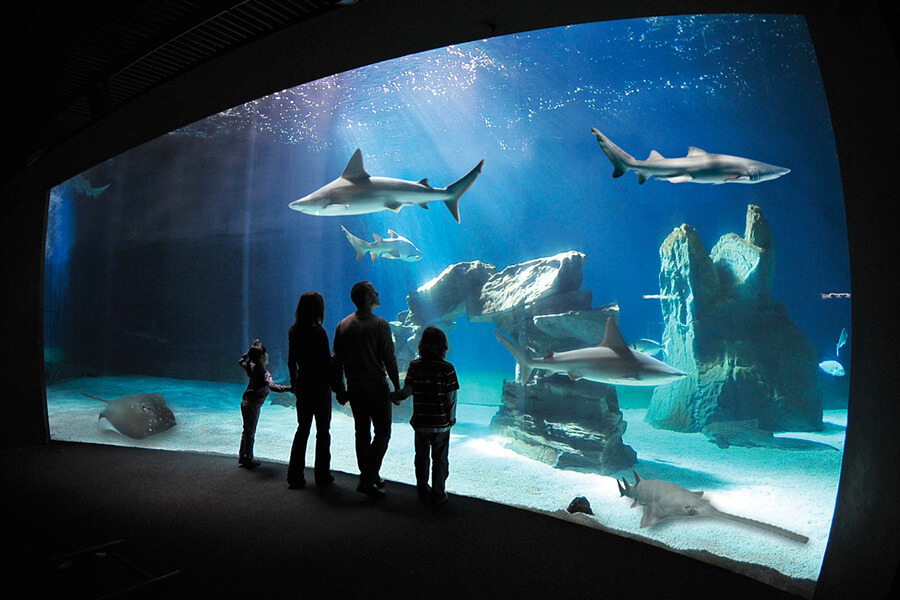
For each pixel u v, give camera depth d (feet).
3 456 19.25
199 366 68.39
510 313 31.42
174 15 9.50
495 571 10.16
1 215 19.94
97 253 74.33
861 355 7.22
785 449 27.66
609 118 86.84
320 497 14.80
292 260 88.33
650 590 9.40
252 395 17.94
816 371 32.27
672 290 35.17
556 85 67.67
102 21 9.61
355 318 15.20
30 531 12.01
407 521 12.92
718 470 23.39
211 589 9.29
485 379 94.73
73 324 74.64
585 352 23.84
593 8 8.71
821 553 12.86
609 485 20.04
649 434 32.55
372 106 65.21
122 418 27.30
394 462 22.93
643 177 18.93
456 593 9.25
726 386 32.19
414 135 84.69
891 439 6.37
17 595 8.91
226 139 69.21
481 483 20.12
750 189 126.00
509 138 96.22
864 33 5.98
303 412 15.87
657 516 14.88
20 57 11.04
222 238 77.87
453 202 22.11
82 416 33.30
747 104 81.46
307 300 16.05
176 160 70.08
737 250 34.27
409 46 10.38
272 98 60.29
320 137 74.64
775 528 13.53
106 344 73.00
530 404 26.37
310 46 10.31
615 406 24.93
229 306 78.54
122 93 12.77
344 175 22.57
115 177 70.13
